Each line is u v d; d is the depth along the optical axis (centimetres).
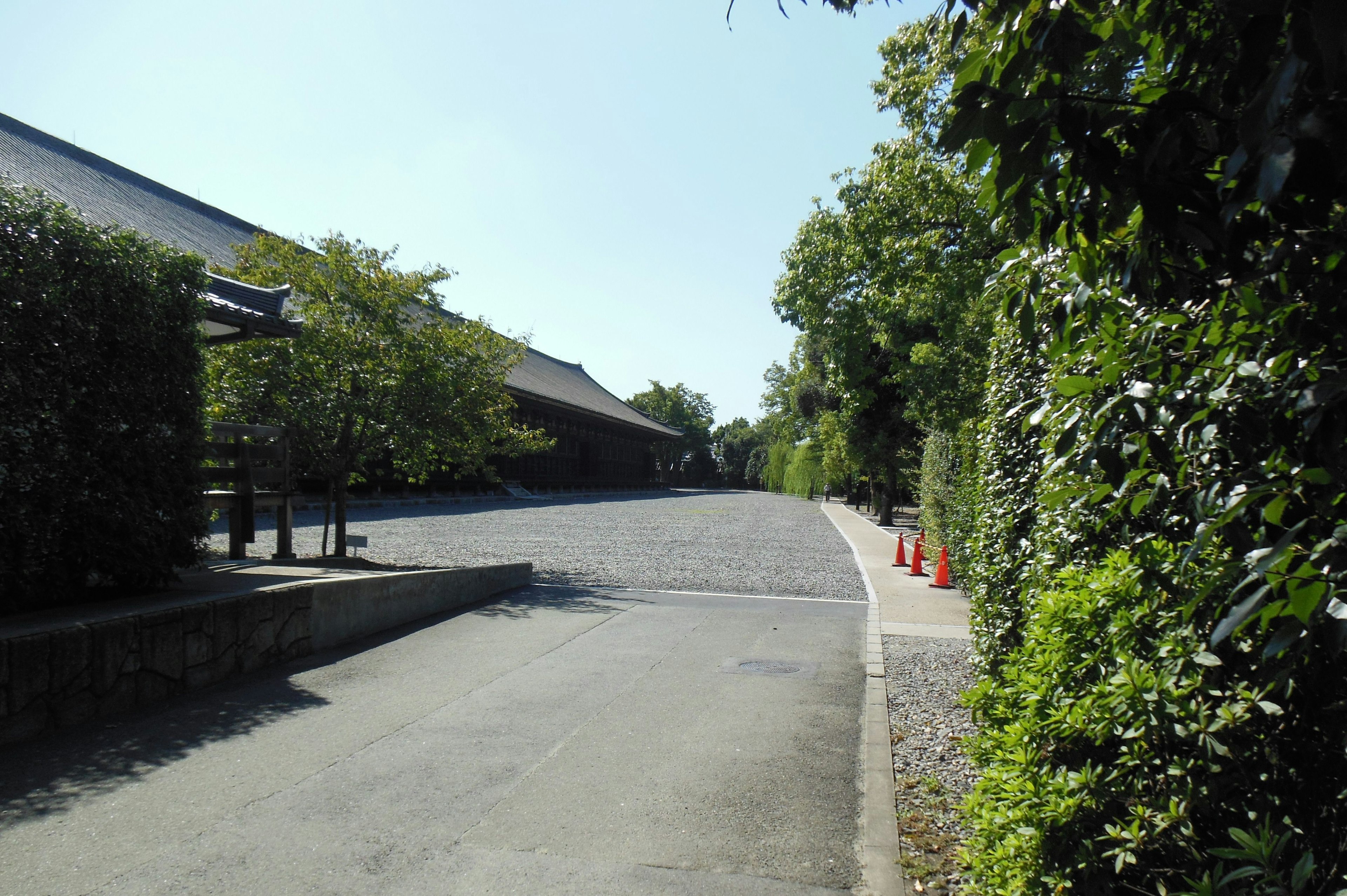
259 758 511
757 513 4512
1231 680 240
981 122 189
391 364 1328
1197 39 193
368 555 1734
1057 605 302
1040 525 486
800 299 2380
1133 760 248
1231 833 188
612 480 8738
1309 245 167
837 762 529
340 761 511
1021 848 271
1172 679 236
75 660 557
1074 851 262
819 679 747
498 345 1470
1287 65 138
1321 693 207
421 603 1006
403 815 434
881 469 3578
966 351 1711
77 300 613
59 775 474
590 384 10138
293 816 429
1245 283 179
